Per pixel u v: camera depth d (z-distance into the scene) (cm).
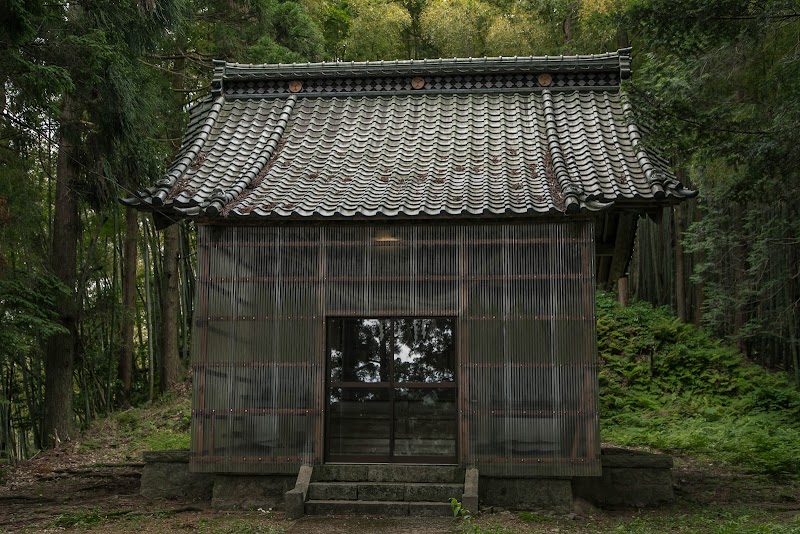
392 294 843
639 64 1970
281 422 837
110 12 1173
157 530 727
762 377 1647
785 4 857
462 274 839
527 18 2159
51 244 1566
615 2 1805
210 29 1945
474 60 1056
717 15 869
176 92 1800
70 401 1441
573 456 807
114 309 1670
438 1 2289
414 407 848
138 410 1681
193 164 941
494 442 817
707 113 891
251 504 836
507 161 927
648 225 2181
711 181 1452
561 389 817
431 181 888
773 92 1073
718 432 1333
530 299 830
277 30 1933
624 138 949
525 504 816
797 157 827
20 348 1248
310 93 1067
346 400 852
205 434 840
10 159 1199
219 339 851
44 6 1027
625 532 702
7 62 933
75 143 1253
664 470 855
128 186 1353
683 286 1981
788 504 857
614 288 2173
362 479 824
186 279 1975
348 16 2459
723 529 689
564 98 1030
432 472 820
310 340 844
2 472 1120
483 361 828
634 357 1759
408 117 1025
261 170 931
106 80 1195
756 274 1634
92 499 909
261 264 856
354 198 854
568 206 785
